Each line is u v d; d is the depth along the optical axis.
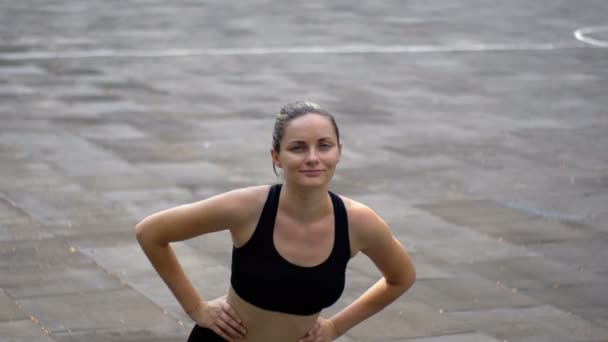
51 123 19.28
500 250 12.40
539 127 20.50
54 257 11.62
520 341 9.59
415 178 15.97
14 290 10.51
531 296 10.83
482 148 18.36
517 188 15.53
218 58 27.98
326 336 6.00
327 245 5.63
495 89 24.80
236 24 34.69
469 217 13.83
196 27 33.72
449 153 17.86
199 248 12.05
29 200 13.95
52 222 12.98
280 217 5.60
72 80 24.09
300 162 5.43
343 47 30.66
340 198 5.73
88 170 15.76
